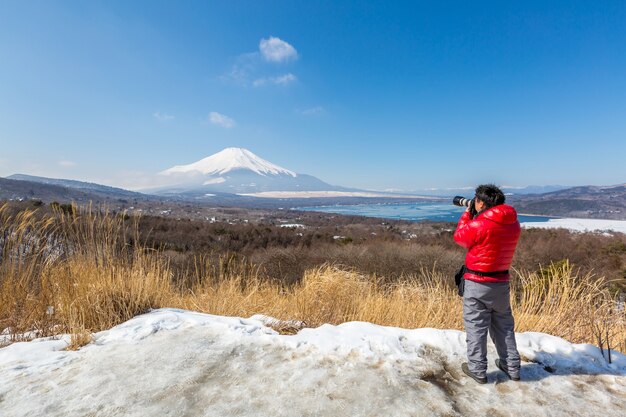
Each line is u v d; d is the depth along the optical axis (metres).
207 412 2.06
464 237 2.62
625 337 3.88
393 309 4.60
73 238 4.50
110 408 2.08
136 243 5.02
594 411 2.17
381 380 2.47
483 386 2.47
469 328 2.60
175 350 2.93
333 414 2.07
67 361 2.72
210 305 4.74
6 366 2.62
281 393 2.28
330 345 3.00
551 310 4.37
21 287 3.92
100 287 3.98
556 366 2.76
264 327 3.49
